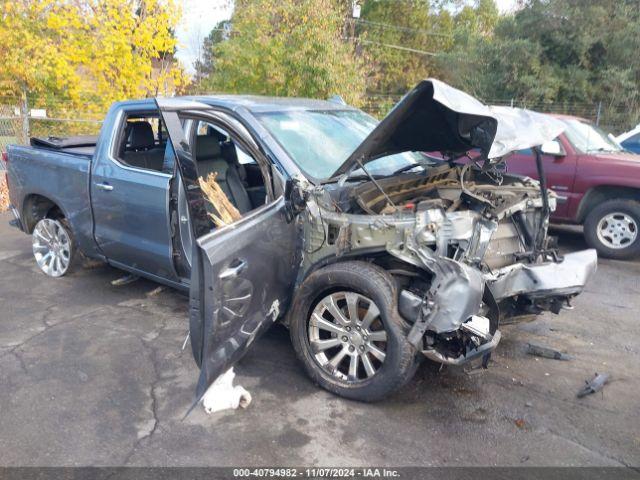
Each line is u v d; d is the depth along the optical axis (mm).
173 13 11891
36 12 11352
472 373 3693
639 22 19859
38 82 11469
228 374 3508
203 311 2744
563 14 20703
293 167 3809
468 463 3021
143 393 3670
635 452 3139
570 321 4977
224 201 3555
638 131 9570
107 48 11125
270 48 12836
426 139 3936
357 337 3508
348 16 23500
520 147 3484
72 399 3588
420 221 3283
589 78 20984
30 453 3057
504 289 3557
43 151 5547
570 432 3312
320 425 3332
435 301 3180
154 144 5309
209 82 15328
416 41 29906
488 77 22031
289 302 3809
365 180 4090
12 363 4047
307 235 3658
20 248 7160
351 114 5070
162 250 4449
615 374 4023
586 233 7141
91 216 5055
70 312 5000
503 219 3896
